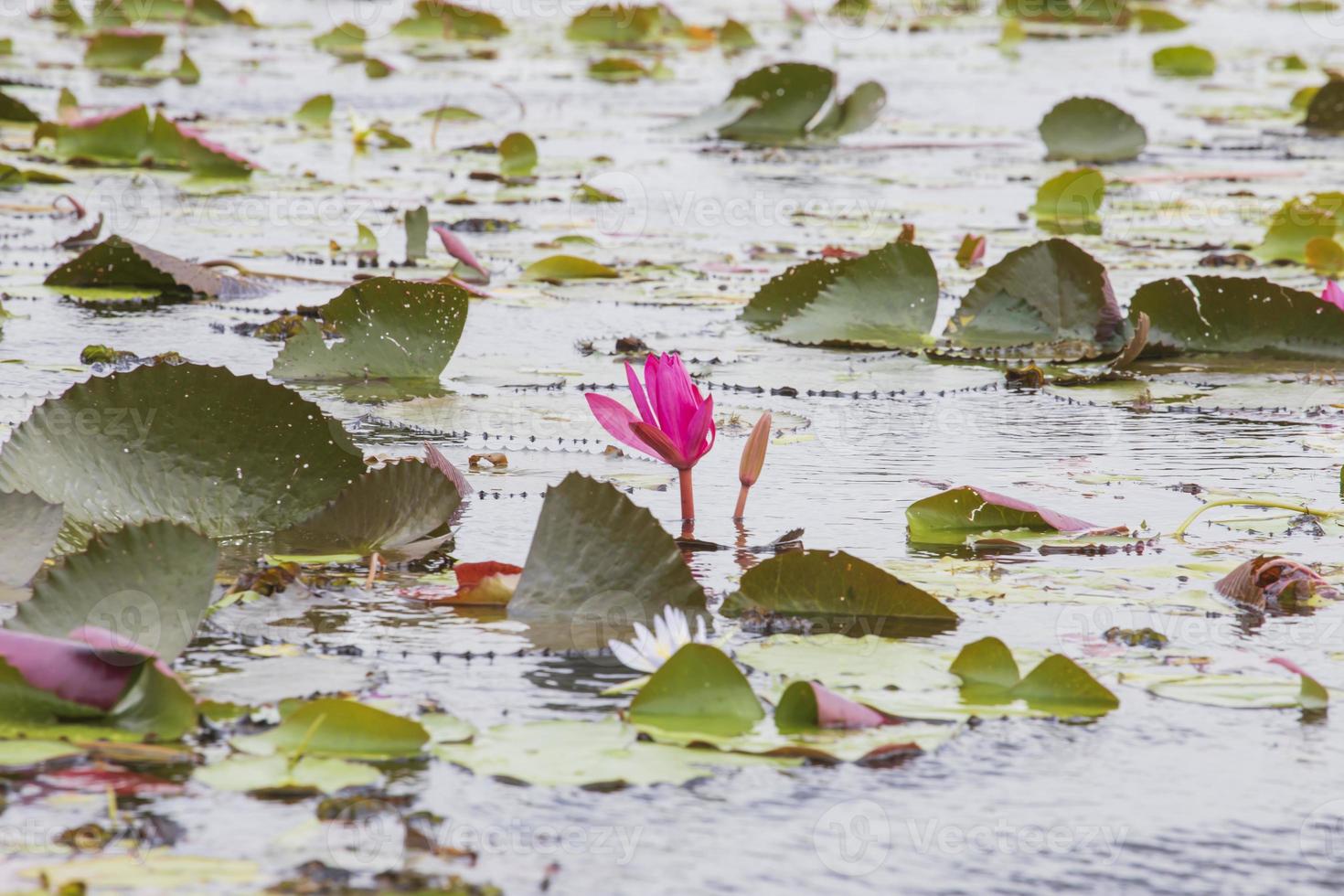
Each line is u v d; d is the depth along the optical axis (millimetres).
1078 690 3652
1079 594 4391
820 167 15359
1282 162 15953
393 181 14047
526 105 19750
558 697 3592
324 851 2848
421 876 2781
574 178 14398
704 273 10305
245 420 4750
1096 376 7570
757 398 7074
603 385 7129
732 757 3273
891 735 3400
